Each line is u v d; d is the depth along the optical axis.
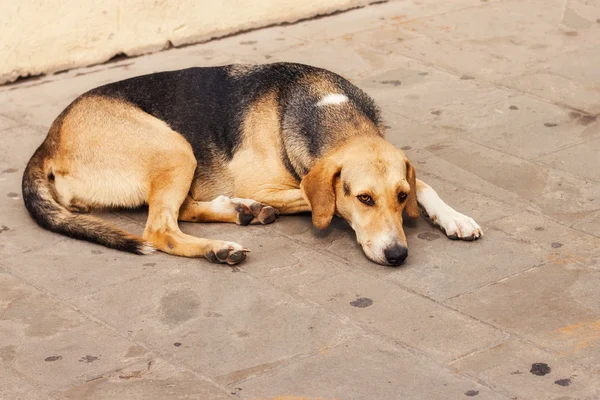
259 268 5.68
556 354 4.78
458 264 5.69
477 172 6.93
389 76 8.78
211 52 9.41
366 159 5.64
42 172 6.23
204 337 4.97
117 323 5.11
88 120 6.25
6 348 4.89
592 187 6.68
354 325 5.07
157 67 9.05
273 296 5.36
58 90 8.50
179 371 4.68
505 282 5.48
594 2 10.81
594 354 4.77
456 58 9.20
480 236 6.00
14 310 5.24
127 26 9.17
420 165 7.05
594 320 5.07
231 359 4.78
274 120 6.23
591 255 5.77
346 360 4.76
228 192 6.41
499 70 8.90
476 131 7.63
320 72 6.48
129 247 5.84
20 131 7.62
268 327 5.06
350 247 5.92
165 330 5.04
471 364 4.71
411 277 5.55
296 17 10.22
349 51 9.41
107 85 6.54
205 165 6.38
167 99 6.42
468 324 5.06
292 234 6.11
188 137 6.35
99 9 8.94
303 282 5.51
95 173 6.22
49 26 8.72
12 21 8.52
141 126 6.20
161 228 5.91
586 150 7.27
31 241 6.02
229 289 5.44
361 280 5.52
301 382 4.58
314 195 5.78
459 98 8.28
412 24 10.17
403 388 4.52
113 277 5.59
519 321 5.08
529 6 10.70
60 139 6.28
